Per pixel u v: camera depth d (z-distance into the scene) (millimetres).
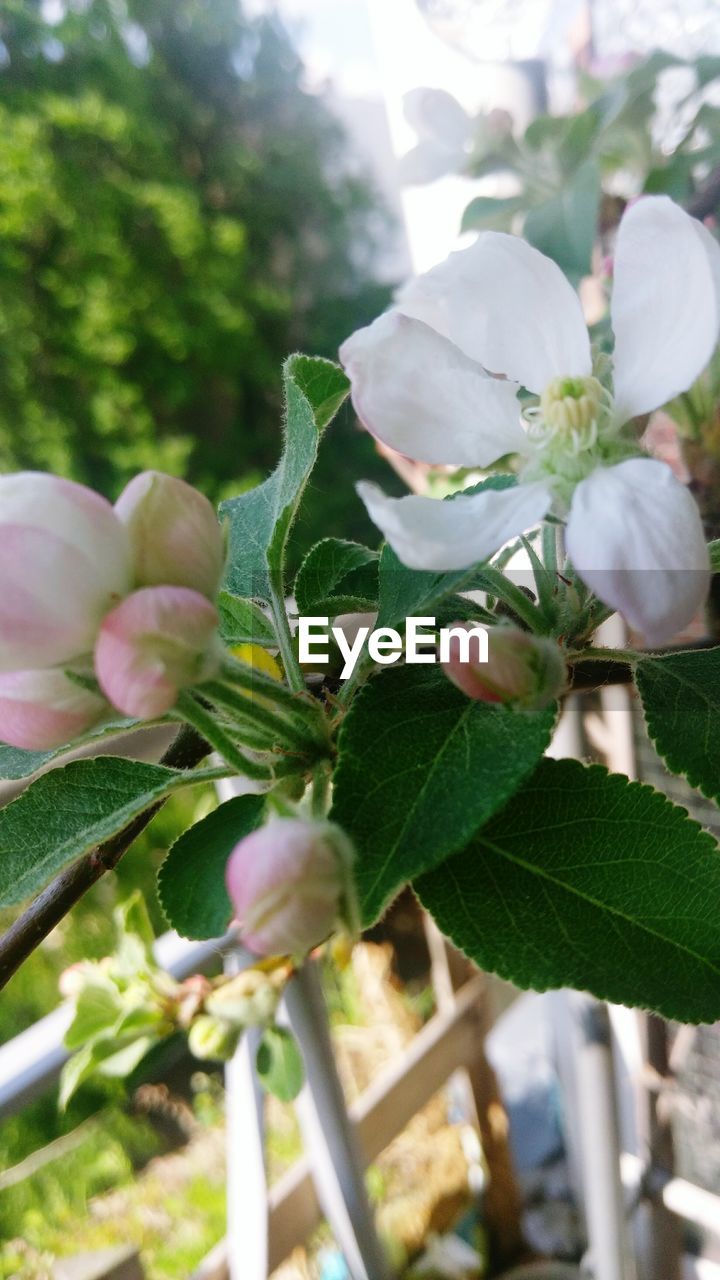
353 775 80
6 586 75
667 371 91
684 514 81
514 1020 570
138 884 715
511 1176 418
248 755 105
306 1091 246
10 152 1190
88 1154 538
